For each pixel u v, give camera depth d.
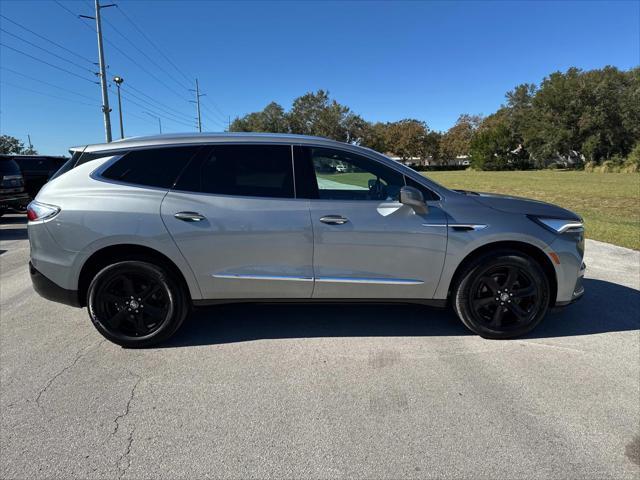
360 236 3.48
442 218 3.53
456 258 3.56
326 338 3.78
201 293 3.53
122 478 2.14
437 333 3.90
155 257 3.48
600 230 9.10
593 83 56.25
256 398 2.84
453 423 2.58
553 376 3.14
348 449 2.35
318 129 87.12
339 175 3.60
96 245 3.37
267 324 4.10
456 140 94.38
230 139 3.56
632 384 3.04
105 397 2.85
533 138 62.31
